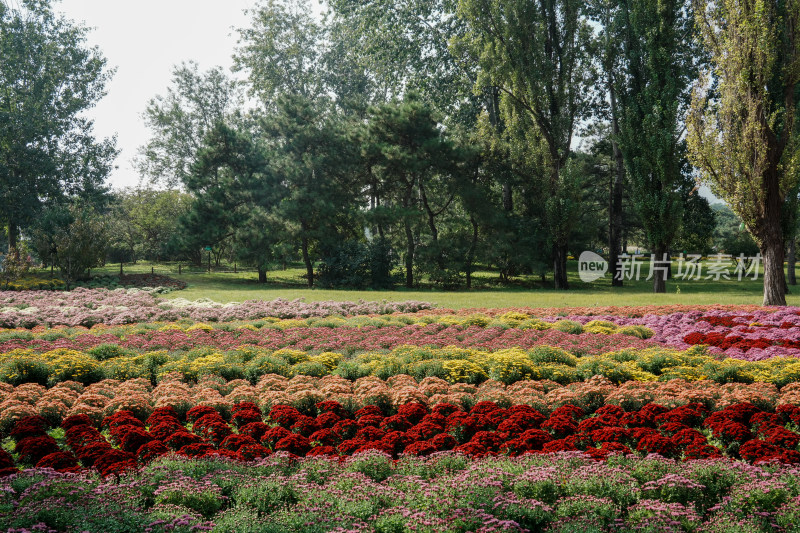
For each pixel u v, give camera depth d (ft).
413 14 134.72
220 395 34.06
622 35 110.52
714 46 73.61
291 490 20.25
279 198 124.06
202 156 124.98
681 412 28.91
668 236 103.81
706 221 146.30
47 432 28.66
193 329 55.72
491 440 25.61
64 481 19.71
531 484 20.27
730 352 44.93
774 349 43.65
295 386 34.12
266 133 129.80
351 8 137.90
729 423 26.71
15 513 17.31
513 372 37.73
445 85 141.69
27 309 70.33
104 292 92.84
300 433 27.86
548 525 18.30
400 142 121.39
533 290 118.83
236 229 121.80
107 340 49.49
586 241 163.43
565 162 118.52
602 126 170.71
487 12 112.37
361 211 122.62
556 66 115.55
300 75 165.07
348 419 29.58
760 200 70.28
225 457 23.52
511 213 129.49
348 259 119.55
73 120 141.90
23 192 126.21
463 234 129.49
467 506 18.45
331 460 23.40
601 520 18.37
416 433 26.61
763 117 69.26
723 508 19.40
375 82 173.27
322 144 124.57
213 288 108.68
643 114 108.58
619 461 22.81
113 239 174.60
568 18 112.68
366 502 19.12
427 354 41.81
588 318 62.85
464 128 130.21
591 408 32.32
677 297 92.17
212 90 175.94
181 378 37.47
